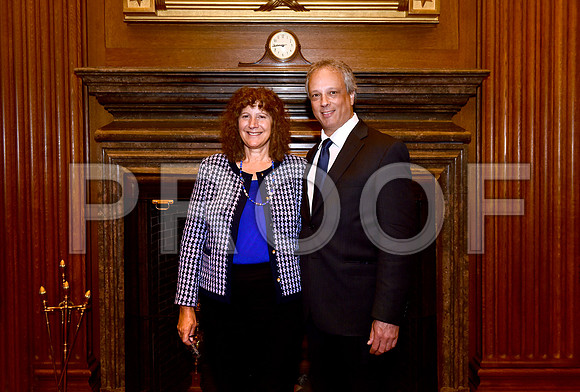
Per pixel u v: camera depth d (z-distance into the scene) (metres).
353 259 1.79
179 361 2.67
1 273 2.58
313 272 1.83
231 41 2.68
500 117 2.62
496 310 2.65
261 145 1.89
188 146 2.52
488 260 2.66
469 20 2.71
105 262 2.57
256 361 1.90
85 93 2.63
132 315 2.62
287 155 1.98
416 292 2.60
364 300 1.78
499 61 2.60
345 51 2.70
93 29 2.68
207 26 2.68
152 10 2.59
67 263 2.62
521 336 2.66
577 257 2.63
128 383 2.63
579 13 2.55
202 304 1.90
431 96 2.53
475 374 2.70
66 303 2.41
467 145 2.55
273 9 2.63
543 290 2.65
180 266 1.89
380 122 2.60
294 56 2.54
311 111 2.55
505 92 2.61
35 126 2.58
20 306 2.61
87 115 2.65
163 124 2.56
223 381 1.88
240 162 1.92
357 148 1.82
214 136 2.47
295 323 1.89
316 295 1.83
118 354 2.61
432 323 2.60
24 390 2.60
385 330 1.71
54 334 2.62
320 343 1.91
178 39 2.68
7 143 2.56
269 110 1.88
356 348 1.81
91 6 2.67
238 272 1.82
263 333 1.87
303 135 2.46
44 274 2.62
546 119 2.60
